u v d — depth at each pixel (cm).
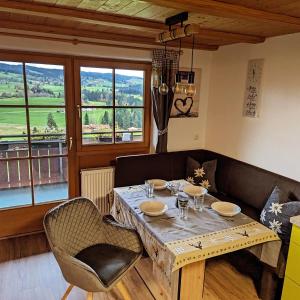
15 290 238
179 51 341
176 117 390
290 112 287
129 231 224
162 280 204
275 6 195
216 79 389
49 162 334
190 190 278
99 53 323
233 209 242
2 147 307
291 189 273
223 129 381
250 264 256
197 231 208
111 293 237
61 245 200
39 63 306
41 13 211
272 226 239
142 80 367
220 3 186
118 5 202
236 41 323
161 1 172
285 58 289
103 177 349
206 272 269
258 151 329
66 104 328
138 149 385
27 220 330
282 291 218
